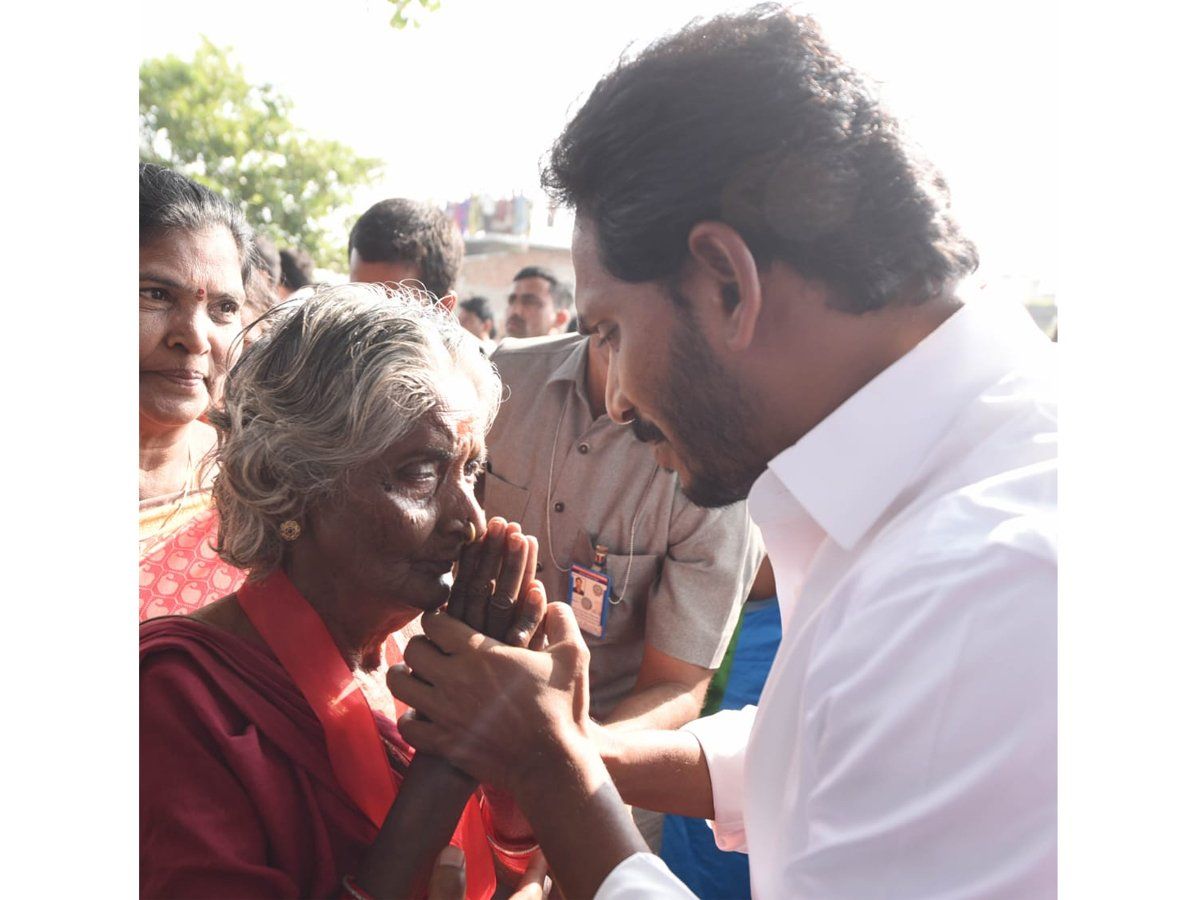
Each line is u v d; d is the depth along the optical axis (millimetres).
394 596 950
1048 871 708
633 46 878
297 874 878
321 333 928
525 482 1459
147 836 854
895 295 837
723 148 795
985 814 713
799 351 849
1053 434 832
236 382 958
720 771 1145
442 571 958
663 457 1007
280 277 1689
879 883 744
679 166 803
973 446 848
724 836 1165
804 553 982
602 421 1412
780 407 877
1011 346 877
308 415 915
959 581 732
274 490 921
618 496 1423
